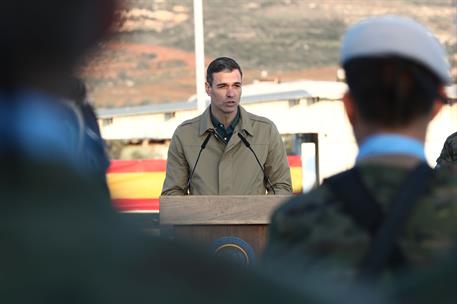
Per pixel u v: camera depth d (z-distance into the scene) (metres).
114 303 1.58
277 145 14.00
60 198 1.70
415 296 1.92
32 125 1.80
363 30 4.91
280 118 29.36
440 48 4.91
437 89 4.87
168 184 14.06
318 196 4.68
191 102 33.22
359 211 4.50
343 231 4.46
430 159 25.75
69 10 1.87
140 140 31.73
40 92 1.85
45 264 1.60
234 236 11.31
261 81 37.41
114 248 1.65
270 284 1.67
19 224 1.63
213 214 11.29
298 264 1.90
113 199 1.83
